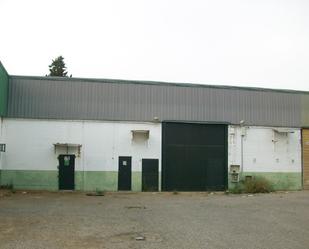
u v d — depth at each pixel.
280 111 30.83
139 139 28.42
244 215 15.69
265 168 30.11
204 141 29.41
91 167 27.70
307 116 31.27
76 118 27.83
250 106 30.33
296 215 15.69
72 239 10.87
